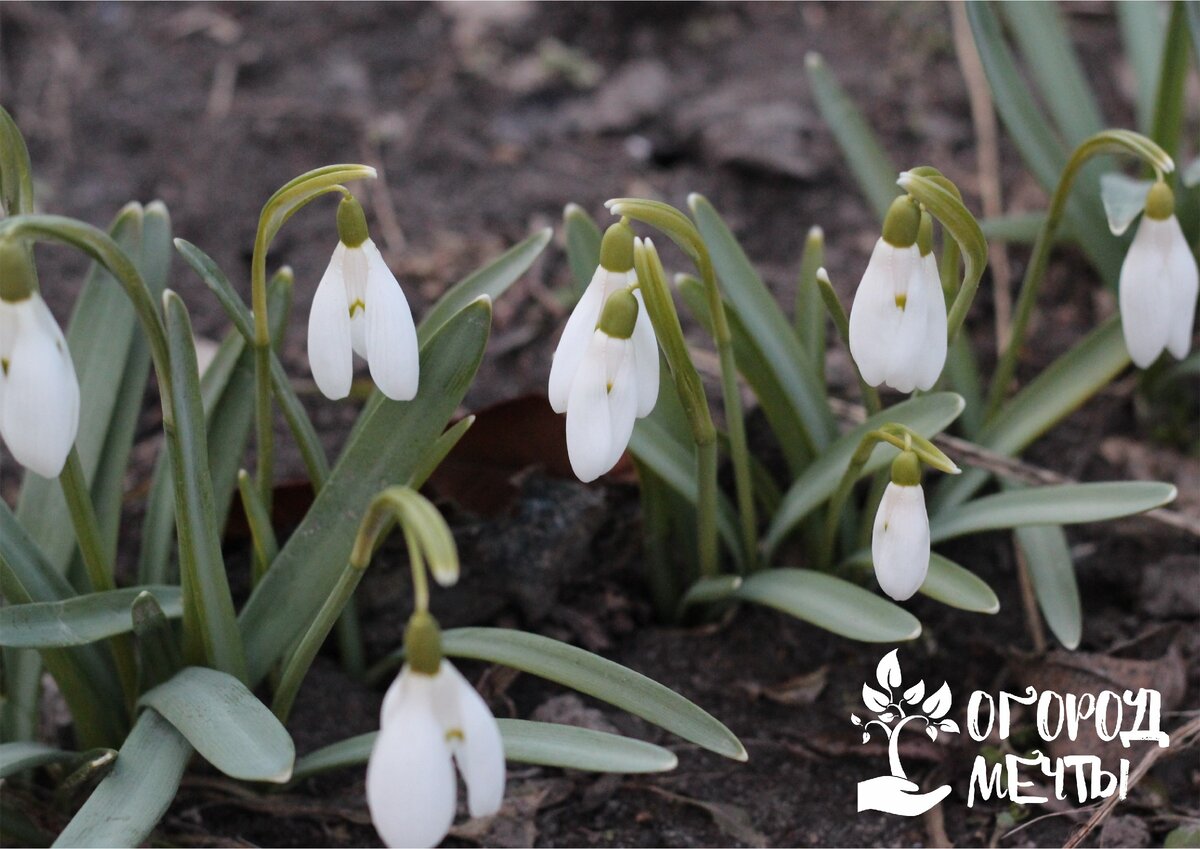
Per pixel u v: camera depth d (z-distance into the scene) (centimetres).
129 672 42
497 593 47
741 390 50
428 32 66
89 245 37
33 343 36
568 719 45
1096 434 52
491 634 41
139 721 40
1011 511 44
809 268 47
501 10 67
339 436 51
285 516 46
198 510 40
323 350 39
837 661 47
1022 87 50
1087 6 68
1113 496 43
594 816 44
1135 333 42
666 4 67
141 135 59
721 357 43
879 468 42
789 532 47
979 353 54
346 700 45
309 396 52
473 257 55
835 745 45
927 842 44
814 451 46
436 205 57
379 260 38
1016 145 50
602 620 48
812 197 58
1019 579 49
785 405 46
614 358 37
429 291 54
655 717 40
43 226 36
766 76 64
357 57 64
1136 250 41
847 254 56
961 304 41
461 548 47
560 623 47
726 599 47
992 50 49
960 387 49
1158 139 50
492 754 34
